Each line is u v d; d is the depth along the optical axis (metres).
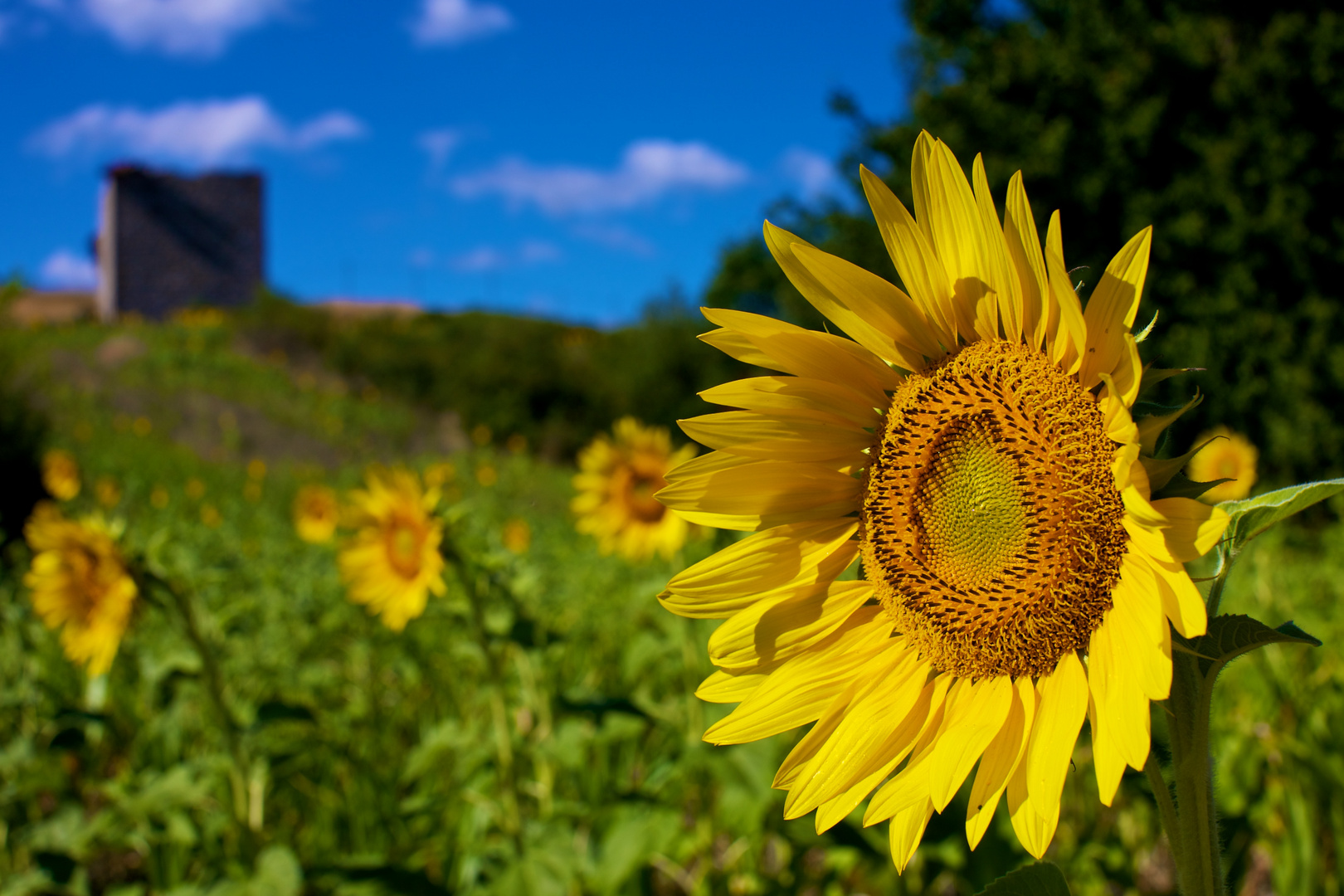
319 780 4.51
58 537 3.54
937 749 1.35
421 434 28.62
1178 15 14.84
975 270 1.42
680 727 3.79
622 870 2.89
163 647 5.29
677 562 5.19
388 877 2.77
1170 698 1.19
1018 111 15.69
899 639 1.50
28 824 4.39
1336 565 6.40
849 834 2.91
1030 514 1.33
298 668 5.44
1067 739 1.23
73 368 26.70
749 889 3.38
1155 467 1.15
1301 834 3.11
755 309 27.08
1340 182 13.10
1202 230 13.23
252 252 50.84
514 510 16.38
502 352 30.83
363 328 35.00
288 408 27.55
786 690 1.49
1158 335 13.47
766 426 1.52
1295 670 4.29
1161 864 3.77
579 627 6.08
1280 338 12.80
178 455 21.20
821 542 1.55
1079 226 14.84
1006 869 2.91
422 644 6.02
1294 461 12.73
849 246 18.47
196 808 4.08
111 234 48.69
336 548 8.87
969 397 1.41
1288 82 13.52
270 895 2.86
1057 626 1.32
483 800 3.25
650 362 28.83
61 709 3.49
